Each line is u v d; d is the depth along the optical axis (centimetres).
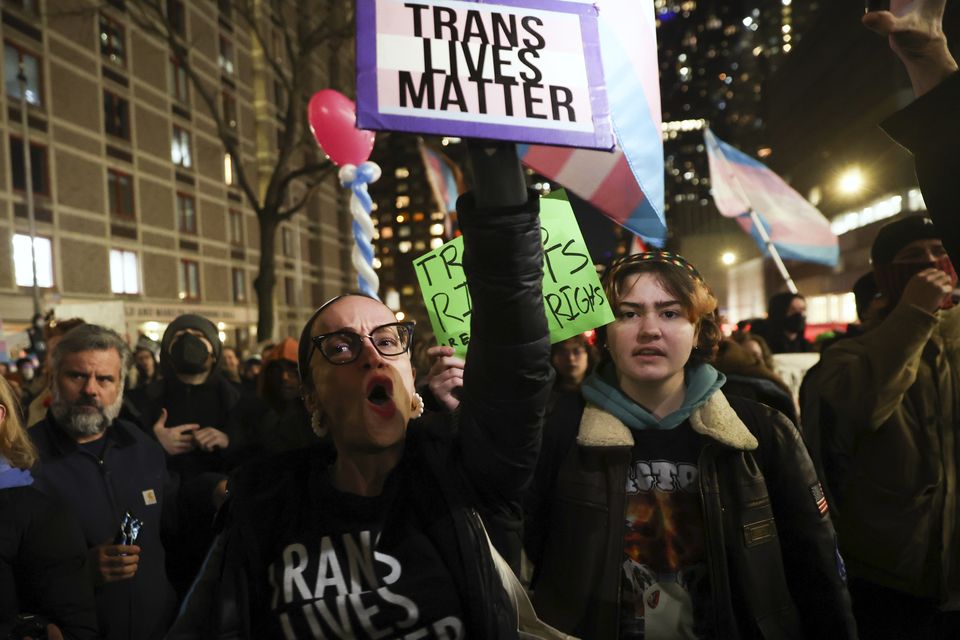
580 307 198
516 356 130
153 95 2900
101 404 273
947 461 259
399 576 135
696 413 197
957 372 264
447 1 130
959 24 446
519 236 126
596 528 195
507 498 144
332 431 145
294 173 1744
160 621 272
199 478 299
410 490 143
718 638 184
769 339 706
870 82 3166
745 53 11825
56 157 2328
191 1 3209
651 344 197
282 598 134
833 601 193
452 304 209
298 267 4028
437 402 191
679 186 12888
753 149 8700
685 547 192
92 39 2531
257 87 3891
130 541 250
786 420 204
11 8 2139
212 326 460
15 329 2084
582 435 201
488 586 137
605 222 343
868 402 254
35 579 210
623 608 193
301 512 142
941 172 115
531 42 132
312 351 147
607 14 216
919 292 242
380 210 12162
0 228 2062
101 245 2542
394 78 125
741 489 192
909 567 258
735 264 4634
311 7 4344
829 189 3788
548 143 128
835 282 3541
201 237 3247
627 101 217
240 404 435
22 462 217
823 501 199
